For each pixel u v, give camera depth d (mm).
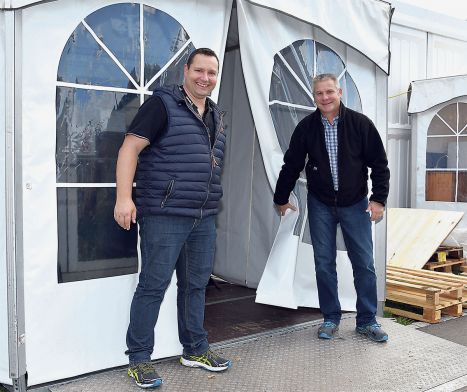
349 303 4008
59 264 2654
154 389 2639
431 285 4422
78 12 2660
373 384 2775
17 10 2445
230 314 3990
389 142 7027
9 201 2475
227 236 4852
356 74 3885
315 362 3043
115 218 2539
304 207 3834
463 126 6207
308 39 3617
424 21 7168
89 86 2719
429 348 3301
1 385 2812
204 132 2643
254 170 4531
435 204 6480
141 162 2609
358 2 3646
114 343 2842
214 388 2674
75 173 2695
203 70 2592
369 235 3416
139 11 2850
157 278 2639
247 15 3273
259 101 3398
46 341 2623
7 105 2451
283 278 3719
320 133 3273
